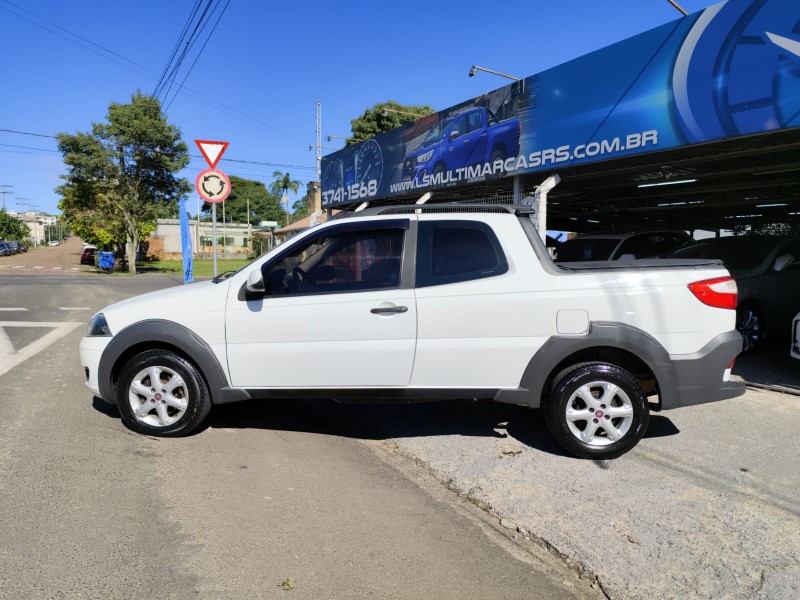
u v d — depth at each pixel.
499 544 3.25
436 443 4.72
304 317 4.36
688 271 4.29
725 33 5.90
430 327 4.28
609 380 4.23
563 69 7.77
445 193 12.35
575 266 4.55
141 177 34.16
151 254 53.00
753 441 4.78
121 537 3.15
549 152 8.09
